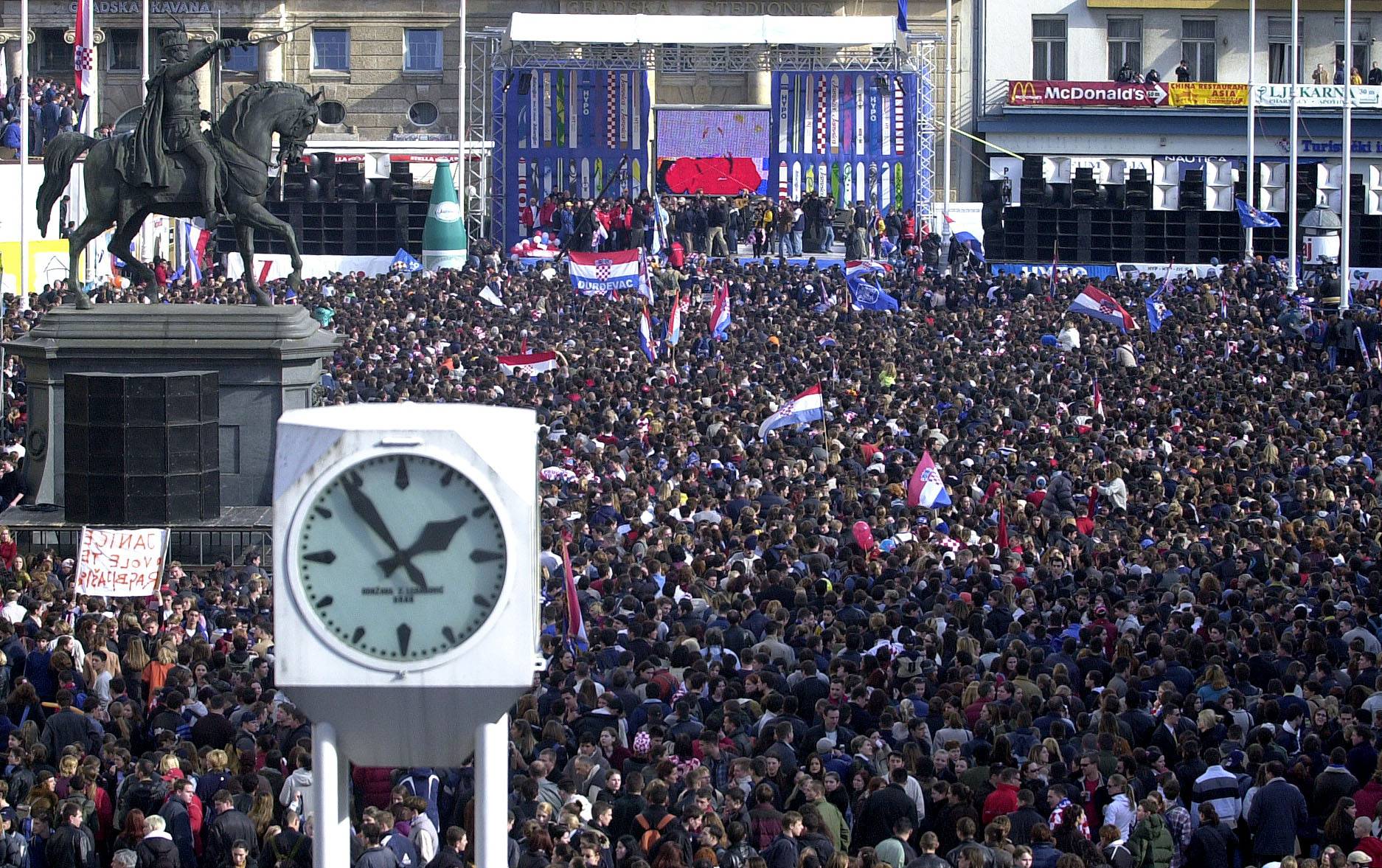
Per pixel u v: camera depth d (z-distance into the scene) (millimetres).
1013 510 58781
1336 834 32906
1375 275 149625
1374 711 38250
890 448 70000
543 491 60344
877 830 32844
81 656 41438
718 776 35156
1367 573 51625
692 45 166125
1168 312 116000
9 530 62375
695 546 52406
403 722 17641
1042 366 90812
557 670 40188
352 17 184125
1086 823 33469
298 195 150500
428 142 170500
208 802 33969
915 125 165125
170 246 143250
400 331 95938
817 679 39750
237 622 45281
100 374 63312
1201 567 52031
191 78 69250
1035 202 156875
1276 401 85312
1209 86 184750
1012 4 189125
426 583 17375
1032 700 38875
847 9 184125
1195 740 36312
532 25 160375
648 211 152000
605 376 83625
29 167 121750
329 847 17750
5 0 179500
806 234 159375
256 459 66750
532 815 31953
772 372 88375
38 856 31812
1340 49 192625
